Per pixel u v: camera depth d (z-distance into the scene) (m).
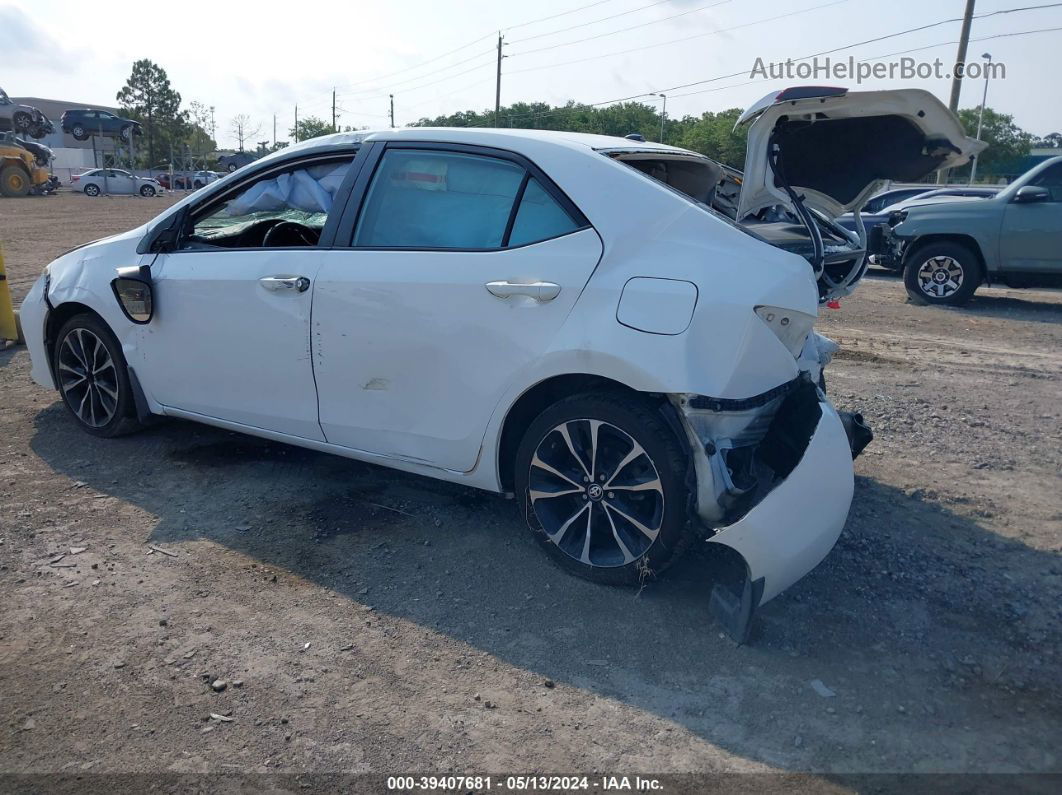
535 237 3.51
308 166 4.27
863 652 3.15
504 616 3.34
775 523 3.02
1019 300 11.69
